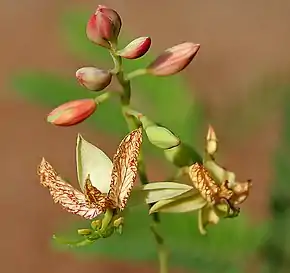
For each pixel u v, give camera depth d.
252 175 0.57
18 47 0.72
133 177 0.27
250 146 0.56
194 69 0.67
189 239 0.30
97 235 0.27
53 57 0.71
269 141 0.56
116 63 0.28
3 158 0.63
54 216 0.61
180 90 0.32
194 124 0.32
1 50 0.72
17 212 0.61
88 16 0.33
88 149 0.28
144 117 0.28
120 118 0.31
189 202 0.29
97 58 0.33
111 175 0.27
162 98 0.32
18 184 0.62
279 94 0.38
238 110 0.38
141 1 0.73
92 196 0.27
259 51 0.69
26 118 0.65
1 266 0.59
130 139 0.27
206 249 0.31
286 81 0.38
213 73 0.67
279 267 0.31
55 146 0.64
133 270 0.57
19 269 0.59
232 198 0.29
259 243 0.31
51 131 0.64
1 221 0.61
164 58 0.28
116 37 0.28
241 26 0.71
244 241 0.31
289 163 0.32
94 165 0.28
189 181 0.29
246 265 0.31
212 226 0.31
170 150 0.29
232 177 0.29
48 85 0.32
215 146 0.29
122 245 0.30
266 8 0.72
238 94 0.63
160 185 0.28
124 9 0.73
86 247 0.31
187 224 0.30
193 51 0.28
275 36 0.70
